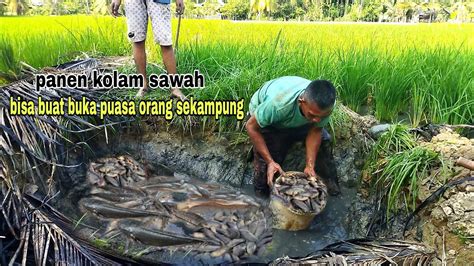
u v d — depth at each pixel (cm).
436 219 171
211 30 366
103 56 333
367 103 279
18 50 305
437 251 164
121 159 220
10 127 201
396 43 325
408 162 192
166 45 244
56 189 199
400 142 214
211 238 174
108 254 165
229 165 239
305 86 183
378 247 168
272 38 330
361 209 208
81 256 161
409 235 182
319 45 318
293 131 209
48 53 317
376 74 270
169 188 203
